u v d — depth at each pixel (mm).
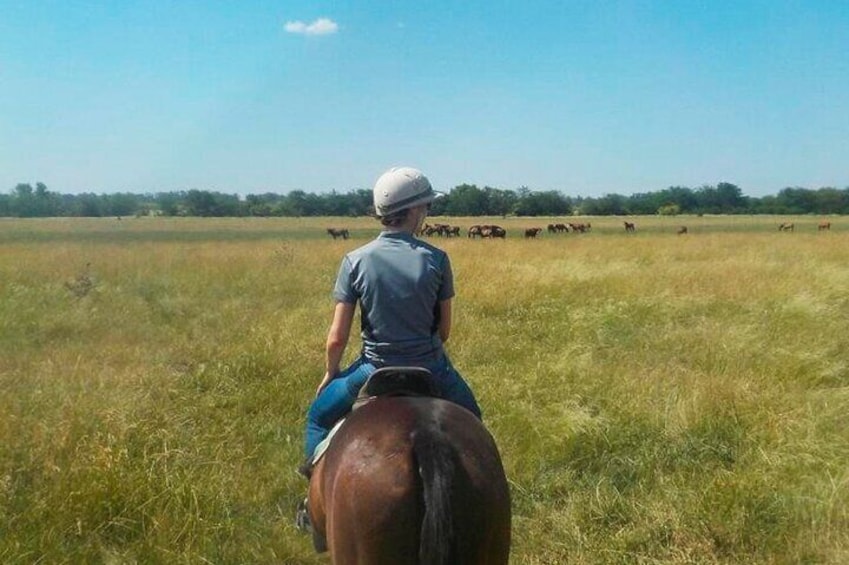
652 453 6488
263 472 6336
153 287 16969
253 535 5355
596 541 5250
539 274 17156
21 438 6148
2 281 16969
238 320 12727
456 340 10547
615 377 8484
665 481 5996
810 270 17969
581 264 20031
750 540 5121
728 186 138000
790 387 8188
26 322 12117
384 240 3609
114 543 5086
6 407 6809
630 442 6703
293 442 7035
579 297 14359
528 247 30797
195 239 46781
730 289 14664
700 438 6680
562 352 9844
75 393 7520
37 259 23312
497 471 2969
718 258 24078
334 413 3664
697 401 7305
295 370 9148
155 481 5500
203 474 5969
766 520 5328
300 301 15148
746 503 5418
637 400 7570
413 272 3527
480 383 8492
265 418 7680
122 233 56656
